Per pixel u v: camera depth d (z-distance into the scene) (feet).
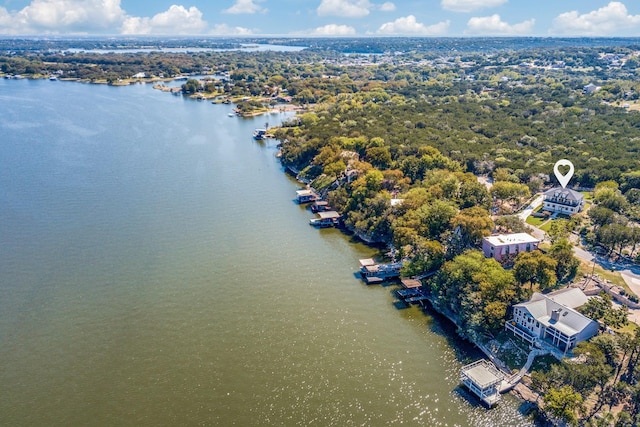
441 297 482.28
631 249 542.98
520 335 422.00
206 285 531.09
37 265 567.18
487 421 350.64
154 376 394.93
